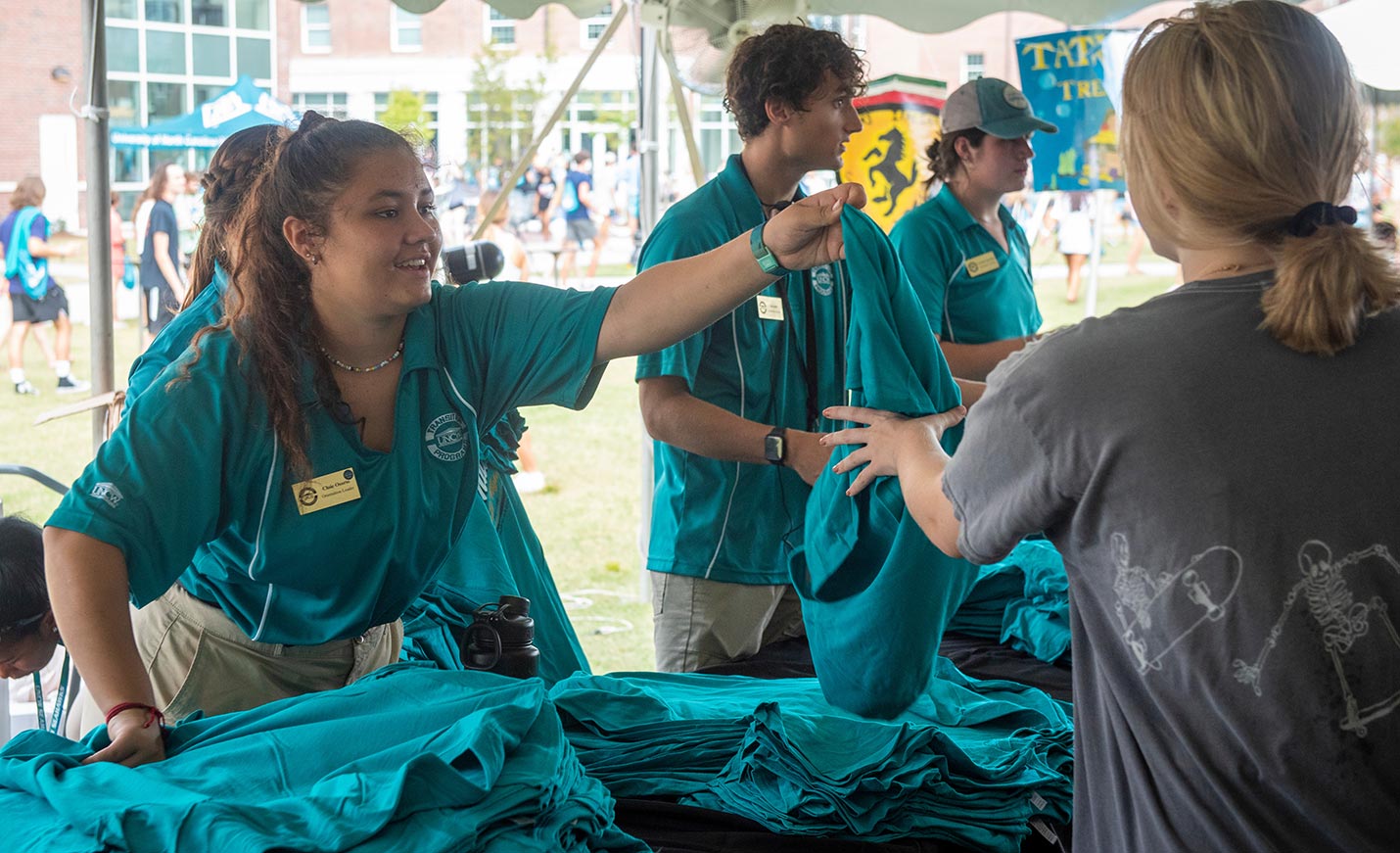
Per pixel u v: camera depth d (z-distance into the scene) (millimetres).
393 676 1561
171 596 1863
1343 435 1036
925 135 4371
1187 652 1058
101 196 3248
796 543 2418
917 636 1743
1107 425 1072
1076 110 4566
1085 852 1192
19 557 1882
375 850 1220
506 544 2324
